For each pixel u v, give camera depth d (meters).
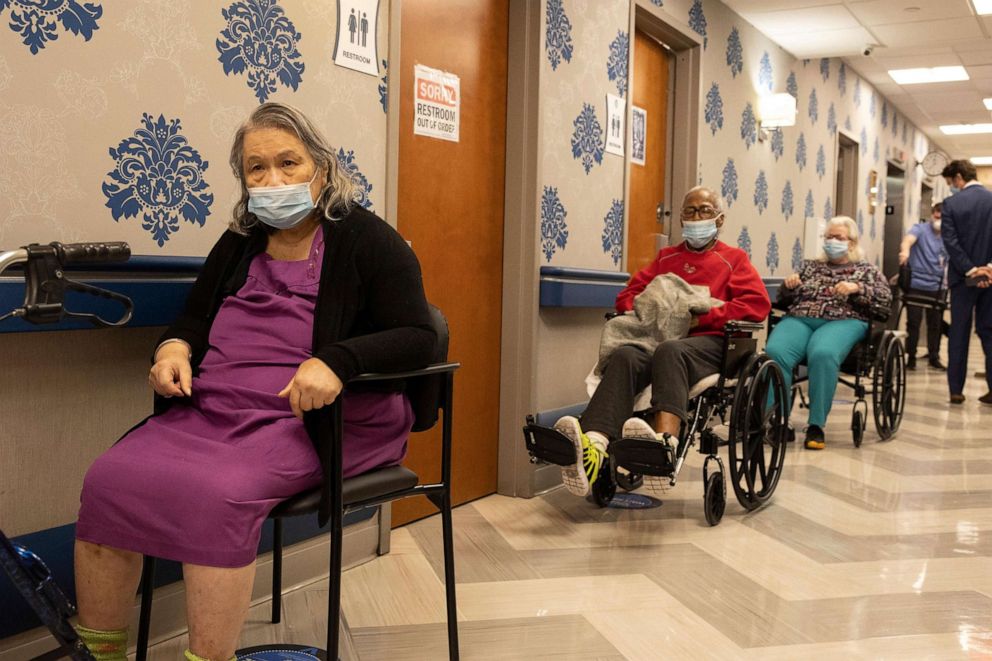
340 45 2.44
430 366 1.74
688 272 3.47
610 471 3.30
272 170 1.70
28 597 1.20
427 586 2.46
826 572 2.63
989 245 6.01
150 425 1.64
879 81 8.85
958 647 2.08
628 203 4.25
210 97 2.08
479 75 3.33
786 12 5.61
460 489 3.37
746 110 5.85
